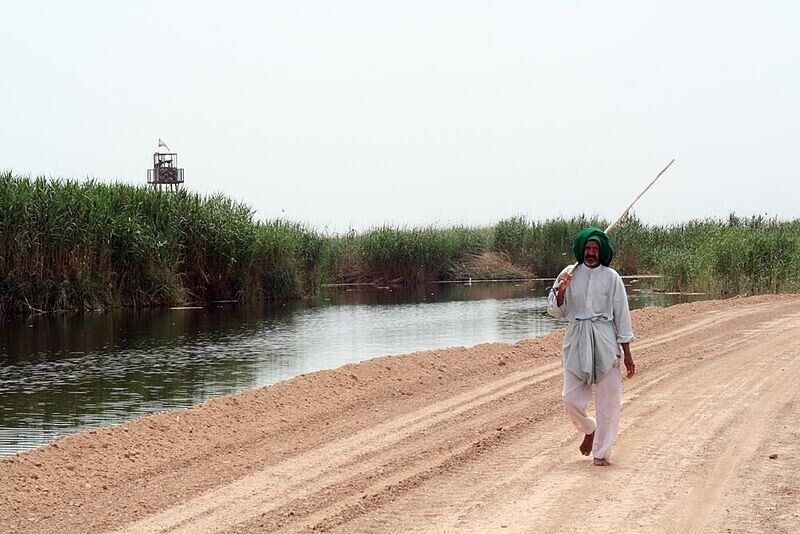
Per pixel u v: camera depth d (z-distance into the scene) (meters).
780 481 7.52
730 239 36.78
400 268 51.41
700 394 11.68
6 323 28.92
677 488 7.41
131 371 18.06
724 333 18.89
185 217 38.31
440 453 8.95
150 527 6.79
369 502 7.23
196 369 18.28
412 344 22.47
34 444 11.34
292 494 7.59
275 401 11.60
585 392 8.43
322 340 23.67
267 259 40.41
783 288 33.59
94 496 7.75
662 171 8.74
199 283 39.00
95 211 34.16
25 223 32.22
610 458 8.51
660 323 21.58
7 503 7.42
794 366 13.76
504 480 7.84
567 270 8.45
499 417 10.70
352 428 10.34
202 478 8.27
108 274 34.50
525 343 17.33
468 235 56.41
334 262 51.44
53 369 18.44
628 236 52.19
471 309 33.62
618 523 6.50
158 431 9.90
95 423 12.74
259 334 25.34
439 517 6.79
